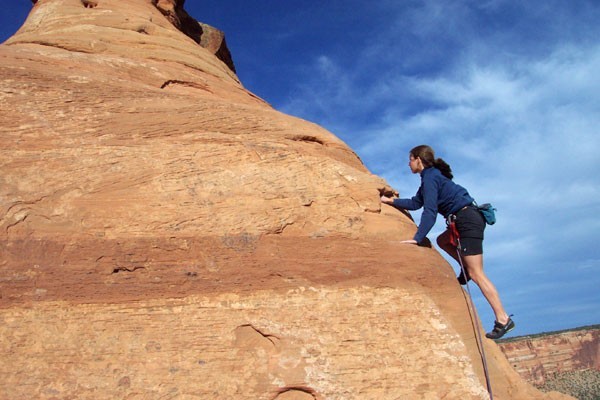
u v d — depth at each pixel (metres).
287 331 5.85
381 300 6.28
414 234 7.29
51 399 5.22
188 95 8.68
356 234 6.89
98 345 5.54
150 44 11.69
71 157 6.76
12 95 7.25
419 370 5.86
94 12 12.53
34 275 5.87
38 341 5.51
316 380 5.59
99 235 6.19
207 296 5.97
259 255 6.38
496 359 6.87
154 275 6.04
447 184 6.56
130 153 6.93
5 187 6.34
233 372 5.54
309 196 6.96
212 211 6.54
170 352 5.57
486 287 6.31
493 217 6.42
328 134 8.55
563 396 7.16
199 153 7.08
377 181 7.55
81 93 7.61
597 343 61.56
